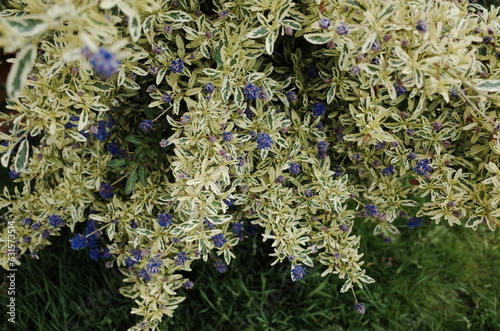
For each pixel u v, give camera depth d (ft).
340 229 2.93
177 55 2.78
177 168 2.70
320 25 2.53
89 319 3.33
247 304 3.37
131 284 3.31
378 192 2.99
